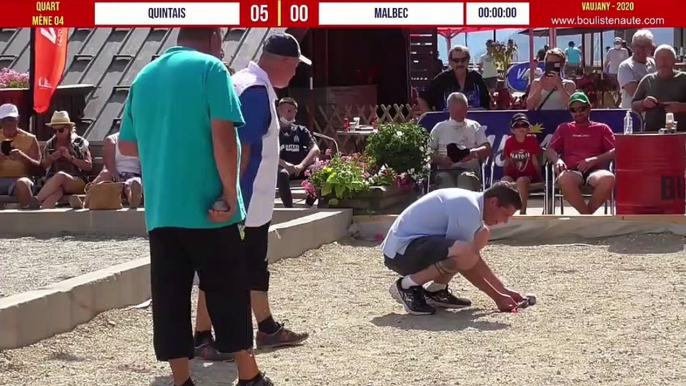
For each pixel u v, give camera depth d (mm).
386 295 8898
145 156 5562
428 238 8102
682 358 6578
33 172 13781
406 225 8234
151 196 5531
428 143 12828
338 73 20266
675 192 11656
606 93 20781
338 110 18453
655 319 7711
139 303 8438
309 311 8273
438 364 6559
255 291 6953
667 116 11961
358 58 20875
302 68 18188
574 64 29312
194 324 7672
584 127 12414
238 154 5543
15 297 7094
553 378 6168
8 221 13039
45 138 15820
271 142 6645
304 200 13797
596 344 7004
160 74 5523
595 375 6211
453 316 8039
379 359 6711
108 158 13430
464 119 12852
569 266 10117
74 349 7031
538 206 13688
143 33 17547
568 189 12023
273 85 6707
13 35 17938
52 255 11125
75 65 17156
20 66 17469
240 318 5629
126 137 5824
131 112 5699
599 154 12312
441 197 8195
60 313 7348
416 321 7879
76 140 13883
